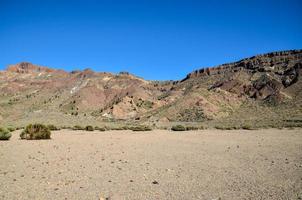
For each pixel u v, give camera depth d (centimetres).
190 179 1027
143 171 1174
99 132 4531
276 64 17150
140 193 845
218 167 1268
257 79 15500
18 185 938
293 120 8438
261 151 1872
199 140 2808
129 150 1931
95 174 1114
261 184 949
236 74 17050
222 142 2570
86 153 1766
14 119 11956
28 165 1321
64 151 1875
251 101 13300
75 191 866
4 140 2834
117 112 16262
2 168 1247
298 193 834
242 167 1267
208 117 11181
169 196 816
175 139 2948
